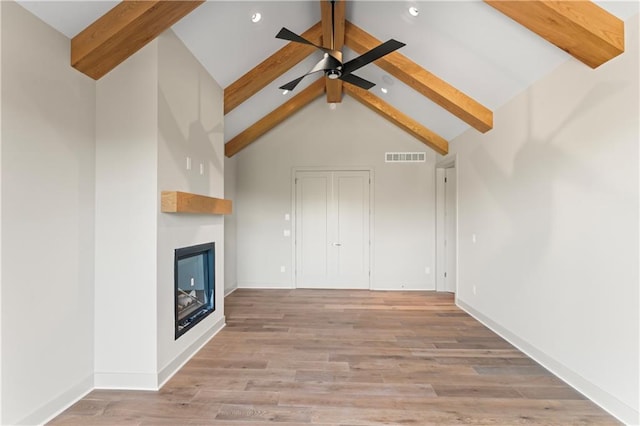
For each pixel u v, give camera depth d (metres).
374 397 2.58
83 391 2.61
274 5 3.54
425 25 3.51
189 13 2.79
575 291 2.75
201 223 3.65
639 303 2.18
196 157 3.54
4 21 2.00
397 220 6.57
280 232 6.69
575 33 2.38
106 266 2.76
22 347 2.11
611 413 2.38
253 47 3.99
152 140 2.76
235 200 6.64
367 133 6.60
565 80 2.87
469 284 4.93
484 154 4.45
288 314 4.85
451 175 6.46
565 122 2.87
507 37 3.04
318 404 2.48
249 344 3.68
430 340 3.82
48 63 2.30
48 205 2.30
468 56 3.58
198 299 3.81
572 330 2.78
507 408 2.44
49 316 2.30
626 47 2.27
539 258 3.24
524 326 3.49
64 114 2.44
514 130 3.70
